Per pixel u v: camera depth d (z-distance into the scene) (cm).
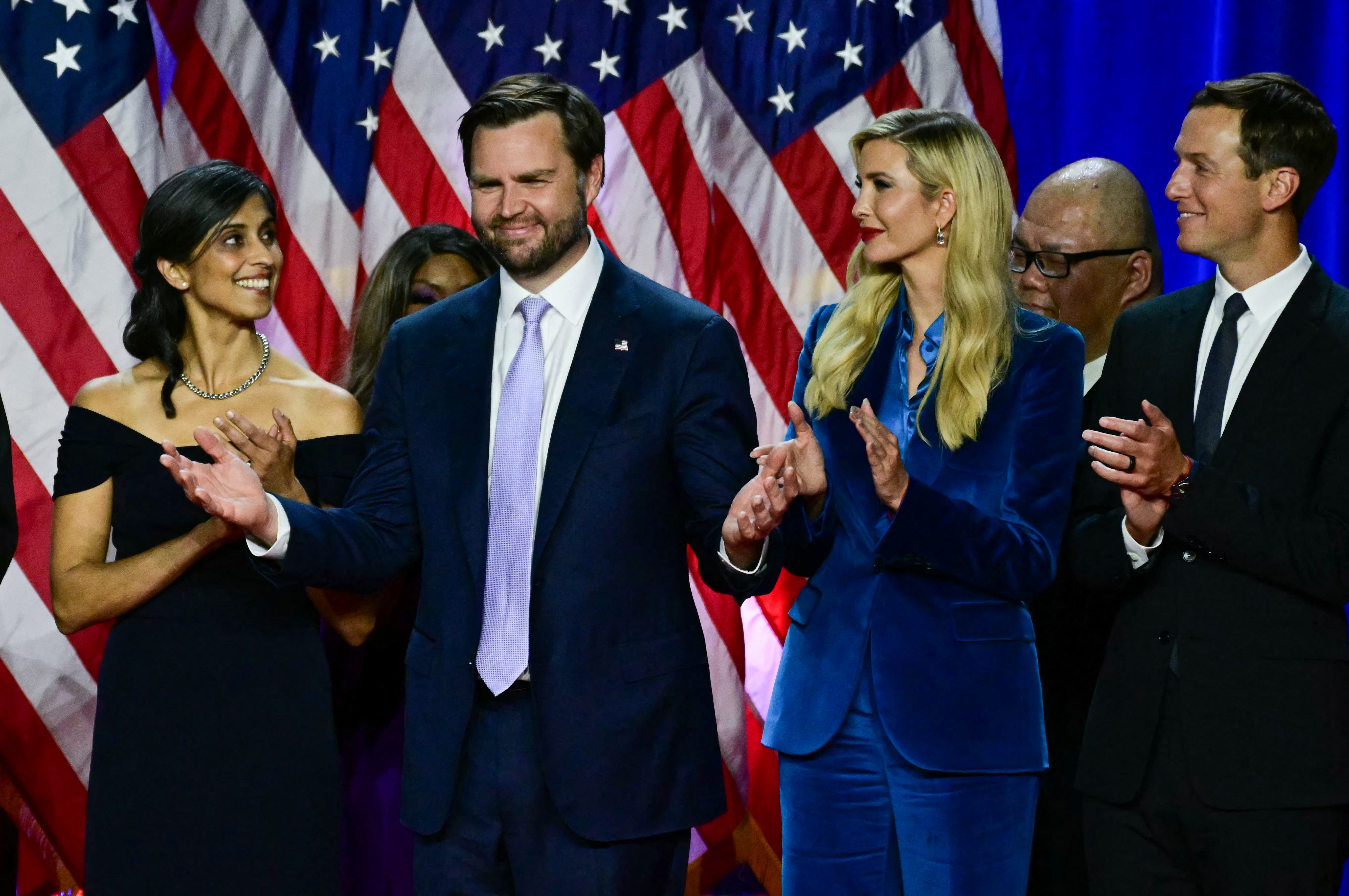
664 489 991
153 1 1772
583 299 1020
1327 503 1021
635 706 962
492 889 993
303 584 986
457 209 1803
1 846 1662
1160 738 1059
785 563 1062
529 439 999
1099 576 1082
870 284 1111
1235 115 1072
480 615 981
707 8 1867
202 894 1089
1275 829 1011
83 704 1634
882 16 1869
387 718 1266
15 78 1638
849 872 1042
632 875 963
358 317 1454
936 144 1055
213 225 1139
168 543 1110
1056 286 1447
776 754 1806
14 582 1608
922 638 1024
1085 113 1936
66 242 1631
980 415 1040
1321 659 1028
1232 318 1086
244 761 1104
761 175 1858
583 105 1009
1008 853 1016
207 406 1169
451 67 1822
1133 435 984
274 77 1791
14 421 1609
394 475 1052
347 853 1271
